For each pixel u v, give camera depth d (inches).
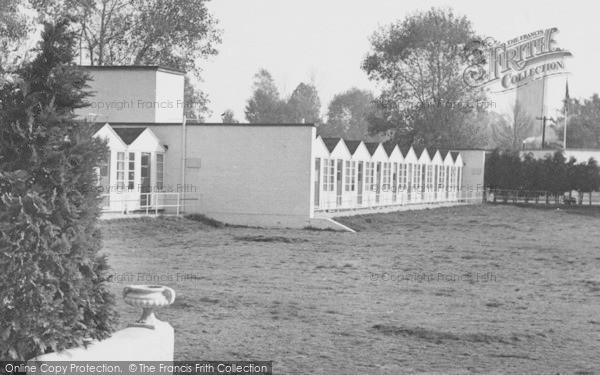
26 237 296.7
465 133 3275.1
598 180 2866.6
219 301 678.5
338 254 1122.7
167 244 1180.5
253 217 1579.7
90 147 317.7
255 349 500.4
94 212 319.0
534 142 4375.0
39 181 307.0
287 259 1039.0
